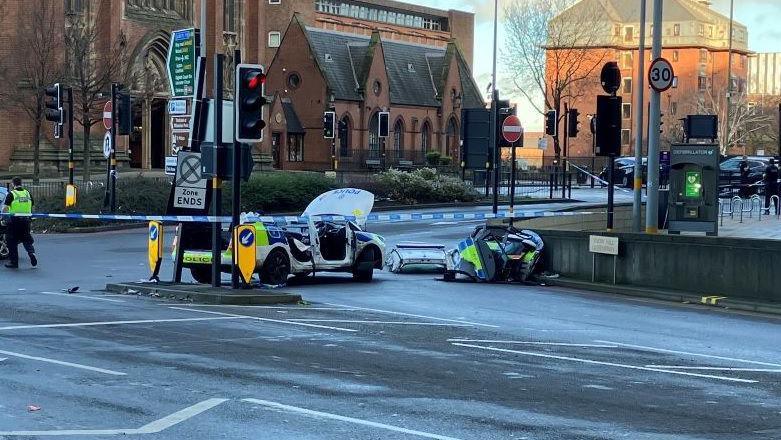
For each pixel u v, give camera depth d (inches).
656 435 351.9
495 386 433.4
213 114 769.6
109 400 385.1
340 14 4731.8
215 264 768.9
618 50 4298.7
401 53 3745.1
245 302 723.4
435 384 433.4
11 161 2336.4
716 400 417.4
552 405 397.7
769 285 791.1
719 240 824.3
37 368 445.1
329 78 3245.6
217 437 334.3
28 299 720.3
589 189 2566.4
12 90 2165.4
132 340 532.1
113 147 1486.2
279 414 368.2
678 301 834.2
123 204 1553.9
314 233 880.9
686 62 4269.2
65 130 2372.0
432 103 3732.8
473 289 887.1
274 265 842.8
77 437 329.4
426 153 3430.1
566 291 894.4
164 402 383.6
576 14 4072.3
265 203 1728.6
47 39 2155.5
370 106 3390.7
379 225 1533.0
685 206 1103.6
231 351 504.7
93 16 2329.0
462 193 2050.9
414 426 354.9
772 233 1179.9
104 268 986.1
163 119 2709.2
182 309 679.1
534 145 5605.3
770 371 494.6
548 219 1147.3
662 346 574.6
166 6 2645.2
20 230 974.4
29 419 353.7
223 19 2783.0
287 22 3806.6
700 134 1129.4
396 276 995.3
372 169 3287.4
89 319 612.7
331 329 598.2
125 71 2320.4
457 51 3969.0
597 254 917.8
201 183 796.6
